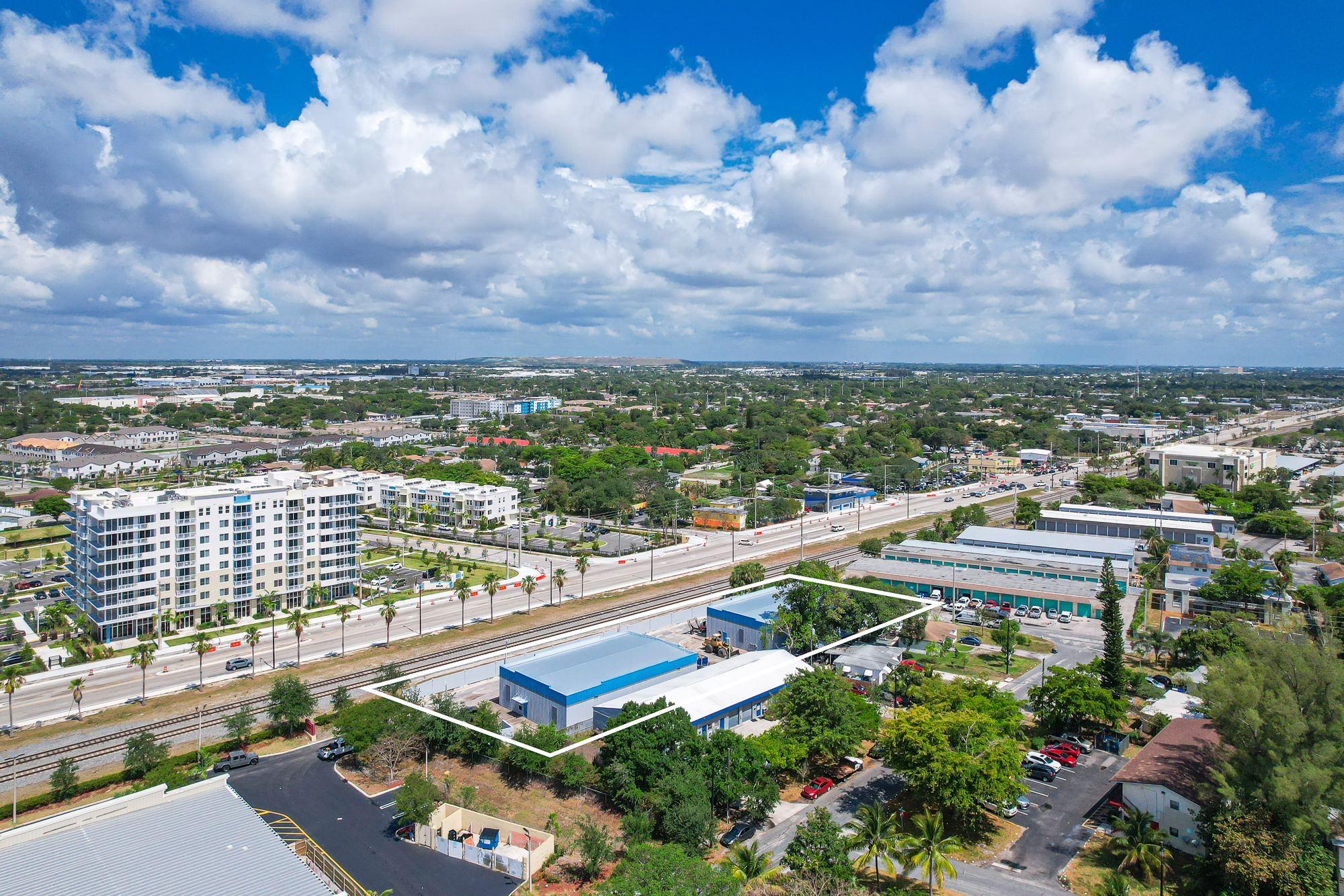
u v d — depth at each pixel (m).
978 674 107.62
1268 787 60.41
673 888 52.19
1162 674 107.69
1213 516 191.88
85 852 49.16
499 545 195.88
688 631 132.00
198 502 134.00
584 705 93.12
